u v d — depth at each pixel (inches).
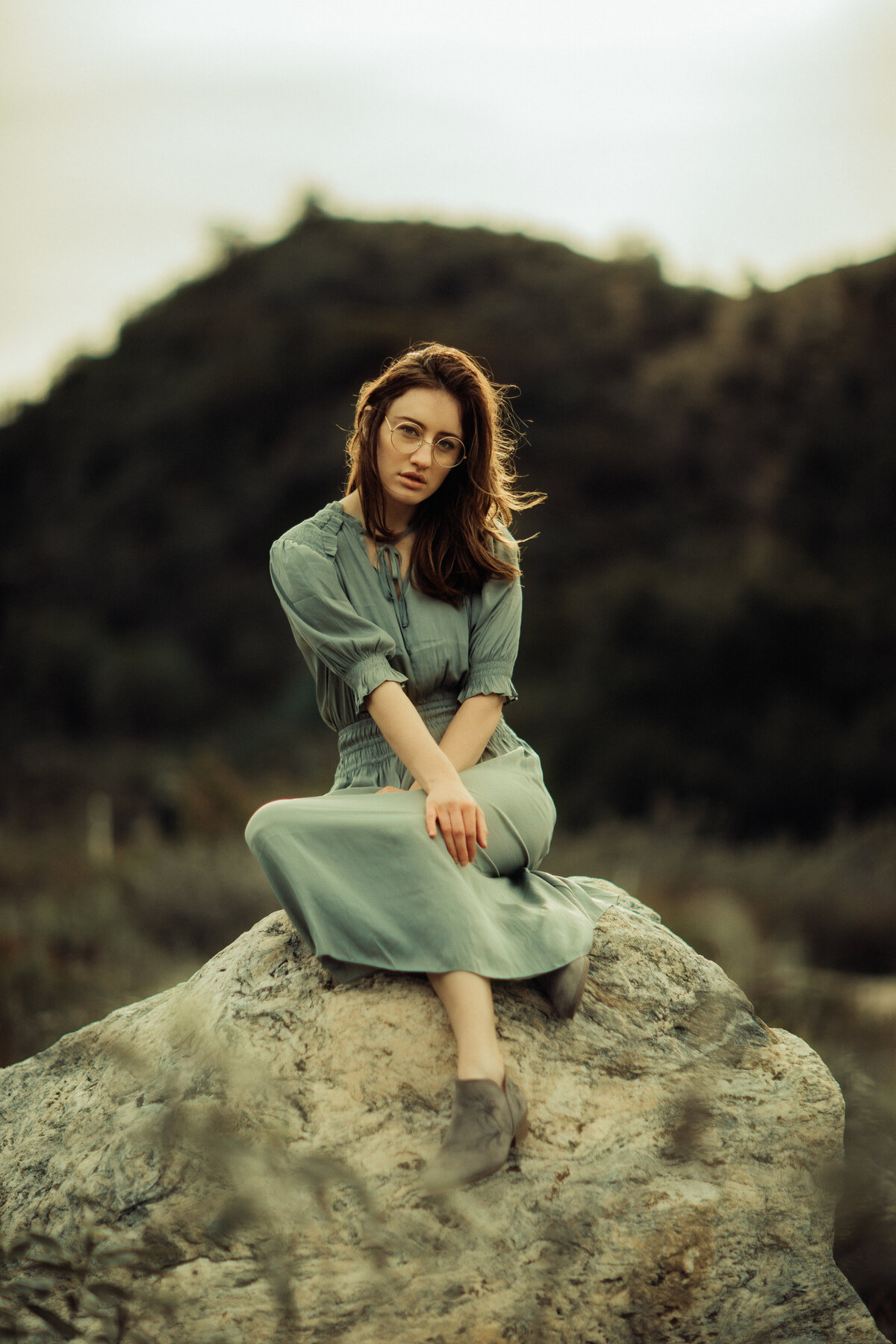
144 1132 93.0
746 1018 104.4
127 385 1544.0
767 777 483.2
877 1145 115.6
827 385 700.7
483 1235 86.1
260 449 1344.7
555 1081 93.8
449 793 96.6
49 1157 99.1
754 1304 89.8
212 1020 98.7
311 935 95.3
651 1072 96.8
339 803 98.2
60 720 960.9
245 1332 82.3
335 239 1809.8
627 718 530.6
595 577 954.7
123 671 980.6
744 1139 95.0
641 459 1114.1
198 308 1704.0
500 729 113.8
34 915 293.6
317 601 104.7
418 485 104.3
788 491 685.3
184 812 432.5
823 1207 95.6
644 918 112.9
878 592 553.9
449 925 92.0
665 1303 87.6
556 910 101.3
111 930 276.7
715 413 897.5
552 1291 85.5
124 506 1331.2
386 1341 83.0
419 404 103.3
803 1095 99.3
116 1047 89.0
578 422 1232.2
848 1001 212.2
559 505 1087.0
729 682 525.7
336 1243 84.7
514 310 1531.7
